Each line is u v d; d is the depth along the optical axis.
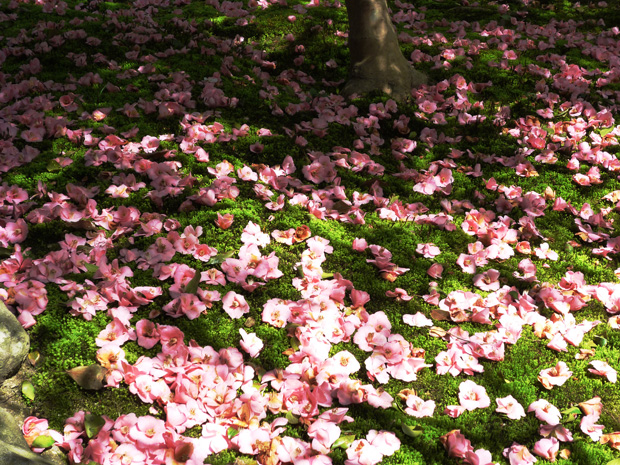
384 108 5.09
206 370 2.67
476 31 6.87
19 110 4.68
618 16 7.42
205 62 5.75
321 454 2.41
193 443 2.41
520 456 2.50
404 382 2.90
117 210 3.76
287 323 3.08
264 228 3.72
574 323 3.23
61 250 3.28
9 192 3.64
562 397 2.88
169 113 4.72
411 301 3.36
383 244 3.75
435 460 2.52
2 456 2.02
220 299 3.20
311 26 6.60
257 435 2.41
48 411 2.58
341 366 2.80
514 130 4.98
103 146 4.23
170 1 7.21
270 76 5.75
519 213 4.10
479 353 2.99
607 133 4.93
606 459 2.58
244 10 6.93
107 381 2.68
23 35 5.84
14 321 2.73
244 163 4.33
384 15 5.45
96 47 5.89
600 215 3.98
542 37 6.82
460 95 5.39
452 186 4.35
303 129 4.73
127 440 2.40
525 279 3.50
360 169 4.37
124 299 3.04
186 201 3.80
